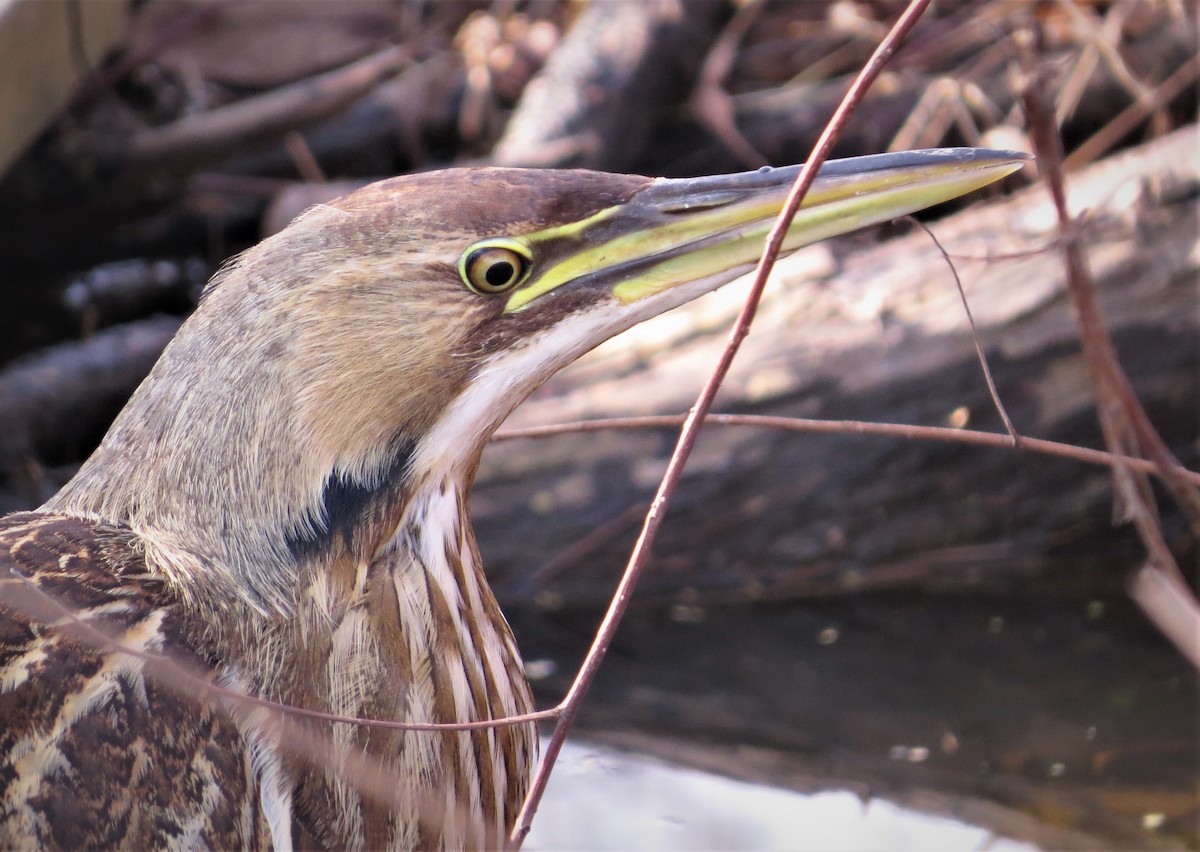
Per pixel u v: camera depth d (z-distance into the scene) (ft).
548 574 30.35
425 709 16.39
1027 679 27.81
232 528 15.79
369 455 16.05
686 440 14.33
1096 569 30.83
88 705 14.98
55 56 32.17
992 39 36.70
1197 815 23.93
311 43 40.55
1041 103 18.56
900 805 24.53
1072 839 23.53
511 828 18.30
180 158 34.86
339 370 15.83
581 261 16.44
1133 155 31.27
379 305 15.88
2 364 35.40
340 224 16.01
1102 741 25.91
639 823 24.12
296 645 15.65
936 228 31.73
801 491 30.14
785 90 37.96
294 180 37.70
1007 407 29.66
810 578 30.76
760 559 30.60
